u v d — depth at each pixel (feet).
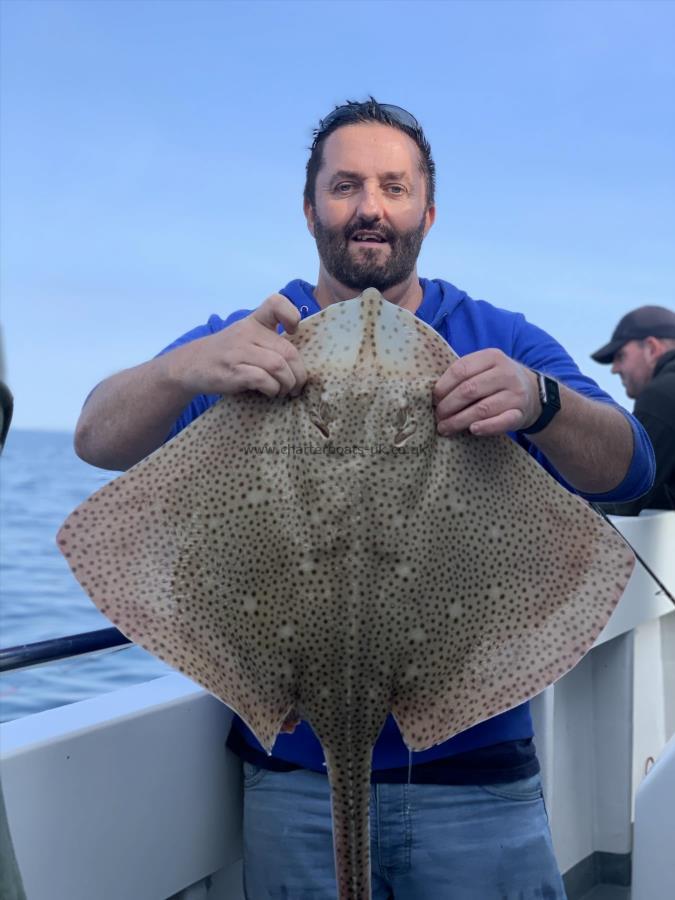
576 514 2.86
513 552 2.84
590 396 3.46
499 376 2.76
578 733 5.80
